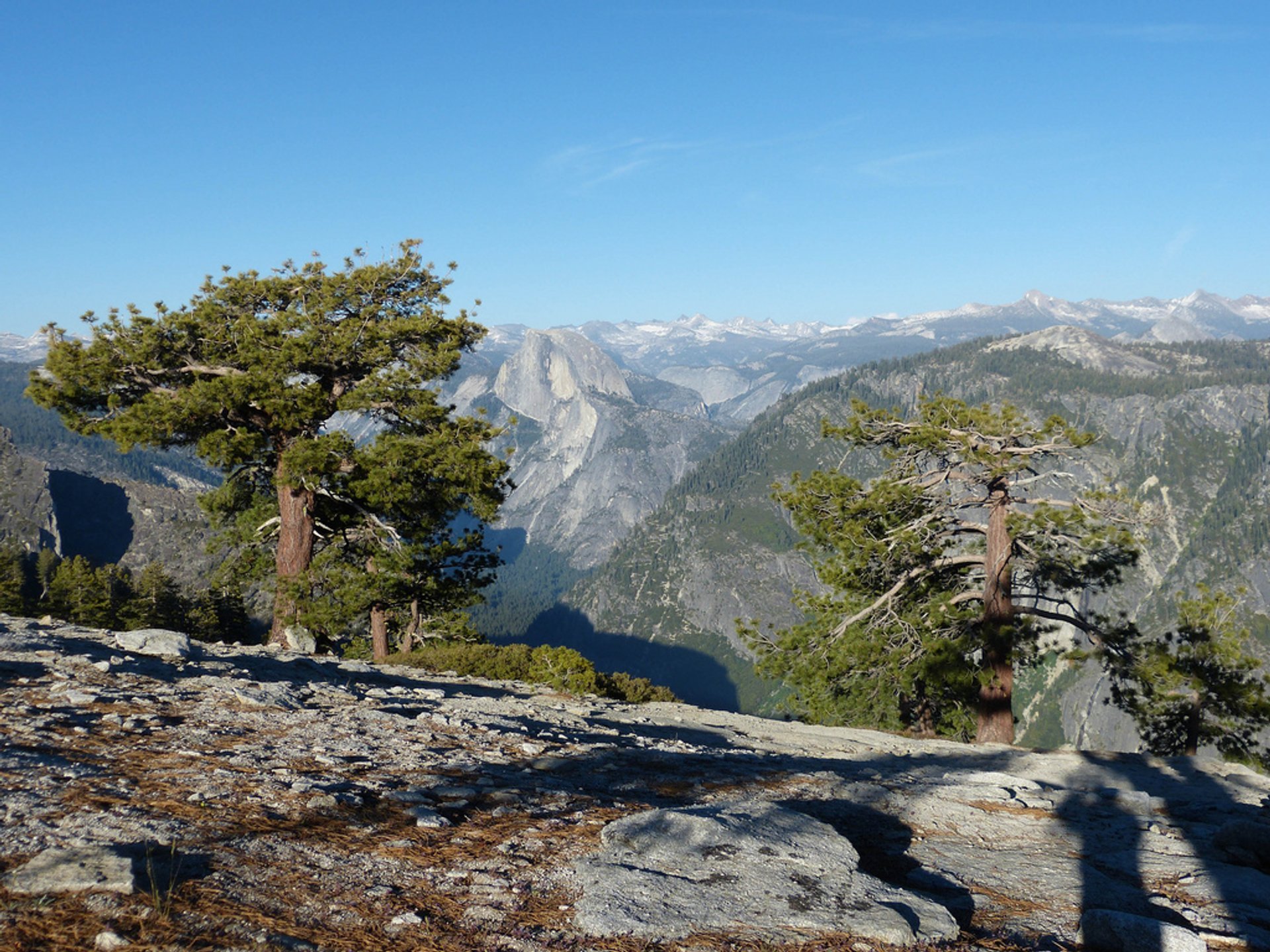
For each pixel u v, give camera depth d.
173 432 22.78
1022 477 22.73
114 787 4.97
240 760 6.07
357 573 24.72
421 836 5.00
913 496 23.27
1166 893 5.59
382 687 13.02
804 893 4.51
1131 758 13.69
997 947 4.26
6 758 5.20
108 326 22.30
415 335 24.03
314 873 4.14
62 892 3.40
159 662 10.17
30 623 12.01
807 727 17.30
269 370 21.92
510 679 19.14
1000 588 22.73
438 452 23.17
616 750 9.34
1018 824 7.32
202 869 3.91
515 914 3.98
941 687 26.44
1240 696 20.94
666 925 3.97
